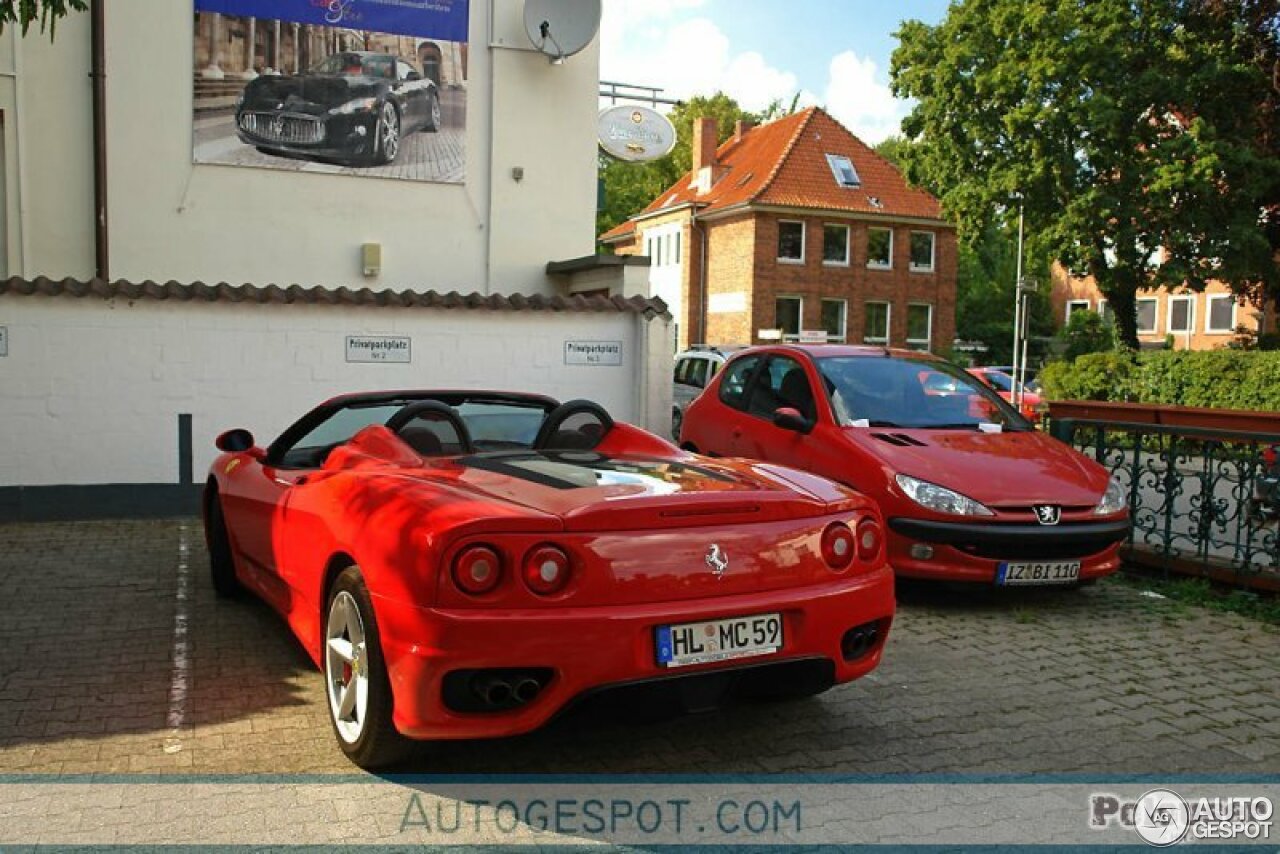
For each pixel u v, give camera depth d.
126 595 6.29
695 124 44.69
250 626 5.64
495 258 12.70
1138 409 11.69
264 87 11.64
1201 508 7.04
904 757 4.04
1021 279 25.67
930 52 26.47
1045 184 24.98
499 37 12.53
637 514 3.50
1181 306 40.44
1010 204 25.97
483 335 9.92
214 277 11.59
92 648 5.22
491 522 3.33
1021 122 24.30
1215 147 23.27
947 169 26.94
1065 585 6.27
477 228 12.62
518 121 12.69
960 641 5.68
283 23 11.66
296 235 11.88
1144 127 24.47
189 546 7.80
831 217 38.75
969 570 6.09
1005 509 6.09
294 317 9.32
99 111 10.91
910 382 7.60
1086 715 4.56
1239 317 38.09
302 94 11.79
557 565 3.35
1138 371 22.09
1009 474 6.32
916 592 6.82
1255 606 6.43
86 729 4.14
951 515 6.09
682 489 3.81
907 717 4.48
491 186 12.61
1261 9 24.06
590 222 13.08
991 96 25.34
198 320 9.03
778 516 3.77
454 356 9.84
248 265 11.70
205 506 6.30
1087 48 23.72
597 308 10.20
